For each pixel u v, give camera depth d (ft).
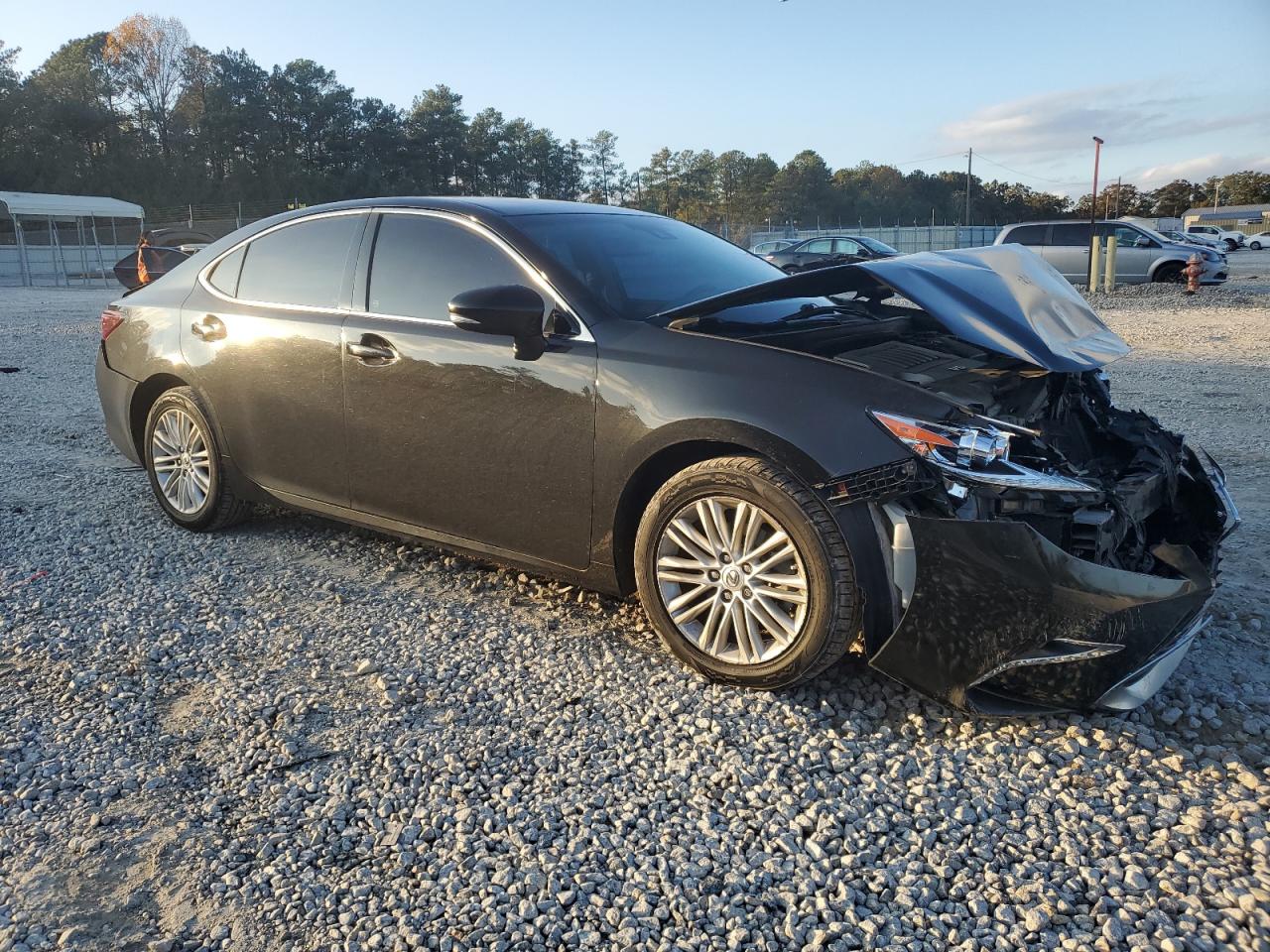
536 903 7.14
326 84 294.05
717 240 14.52
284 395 13.57
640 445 10.23
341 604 12.69
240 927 7.01
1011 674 8.66
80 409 27.17
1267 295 60.95
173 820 8.24
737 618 9.97
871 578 9.16
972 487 8.72
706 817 8.07
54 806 8.45
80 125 247.29
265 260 14.35
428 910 7.12
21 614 12.53
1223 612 11.59
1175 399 26.21
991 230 155.02
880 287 10.59
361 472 12.94
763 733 9.29
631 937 6.78
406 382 12.12
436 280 12.28
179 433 15.51
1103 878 7.16
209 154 266.98
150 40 274.77
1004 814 7.98
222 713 9.99
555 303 11.20
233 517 15.40
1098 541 8.80
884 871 7.35
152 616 12.41
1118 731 9.03
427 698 10.20
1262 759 8.55
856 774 8.61
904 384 9.26
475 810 8.24
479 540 12.04
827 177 347.77
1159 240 70.85
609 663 10.82
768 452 9.39
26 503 17.46
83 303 69.72
